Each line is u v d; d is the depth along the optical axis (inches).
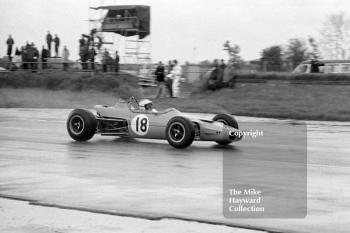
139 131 552.4
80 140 585.3
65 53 1514.5
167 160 455.8
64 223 269.4
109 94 1359.5
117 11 1546.5
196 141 584.1
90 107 1205.7
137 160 455.2
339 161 457.1
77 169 413.1
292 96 1163.3
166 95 1263.5
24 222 271.6
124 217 280.1
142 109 564.7
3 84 1414.9
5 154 488.1
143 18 1546.5
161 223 268.7
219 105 1111.0
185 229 258.5
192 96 1263.5
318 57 1656.0
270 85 1250.0
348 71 1331.2
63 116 953.5
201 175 388.8
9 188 348.2
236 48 1417.3
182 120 520.1
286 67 1572.3
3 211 292.8
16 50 1557.6
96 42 1510.8
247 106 1088.2
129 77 1476.4
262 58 1646.2
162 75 1254.3
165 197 322.3
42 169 413.7
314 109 1019.9
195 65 1503.4
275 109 1037.8
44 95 1348.4
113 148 528.7
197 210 292.4
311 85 1214.3
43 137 622.2
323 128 784.3
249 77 1296.8
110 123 574.9
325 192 333.7
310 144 577.9
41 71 1494.8
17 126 759.1
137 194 330.3
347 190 339.9
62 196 326.3
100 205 304.5
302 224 265.7
